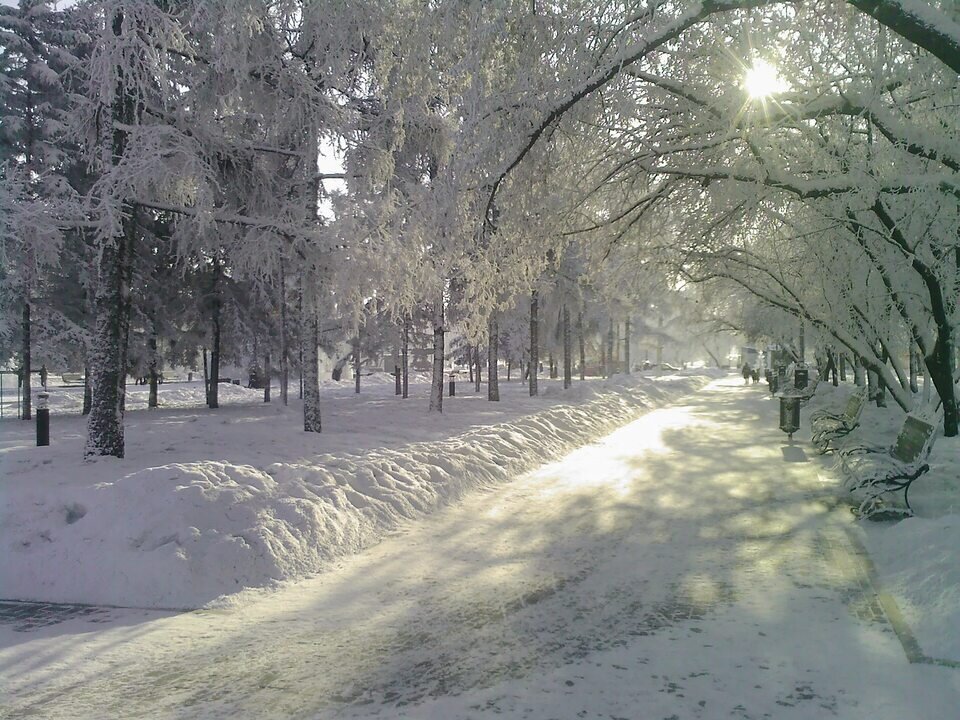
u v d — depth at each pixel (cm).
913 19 588
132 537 670
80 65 1289
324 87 1334
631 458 1384
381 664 460
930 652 455
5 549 676
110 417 1068
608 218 1164
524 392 3466
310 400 1471
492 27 770
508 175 951
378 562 704
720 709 388
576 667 447
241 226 1442
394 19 988
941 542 618
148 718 391
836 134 944
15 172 1182
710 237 1191
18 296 1955
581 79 823
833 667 441
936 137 804
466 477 1070
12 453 1114
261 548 669
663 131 989
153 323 2347
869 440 1423
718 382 5453
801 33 872
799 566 659
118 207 1057
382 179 1362
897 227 915
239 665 463
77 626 546
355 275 1350
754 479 1123
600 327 4762
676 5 773
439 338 2022
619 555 707
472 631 515
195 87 1241
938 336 1073
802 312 1330
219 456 1088
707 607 555
